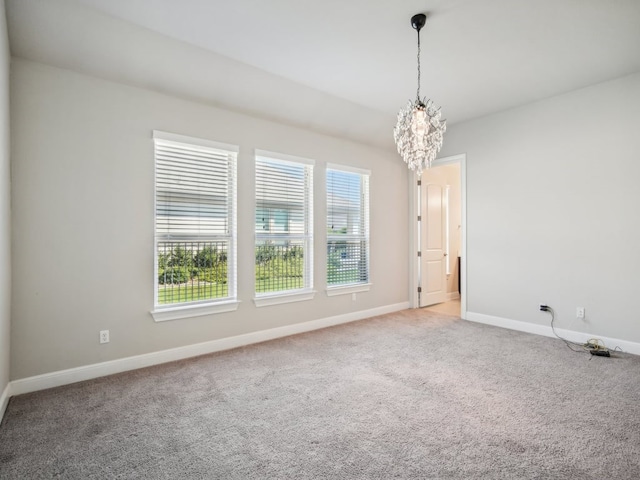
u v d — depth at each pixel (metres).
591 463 1.63
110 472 1.58
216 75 2.98
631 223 3.20
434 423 1.99
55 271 2.51
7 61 2.18
